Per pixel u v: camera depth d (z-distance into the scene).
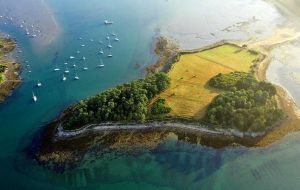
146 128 173.00
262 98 178.62
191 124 172.00
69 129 172.12
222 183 148.25
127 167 157.50
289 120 173.88
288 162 155.50
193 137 168.00
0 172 158.75
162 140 167.88
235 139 165.25
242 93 180.88
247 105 174.75
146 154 162.38
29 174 157.12
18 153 167.12
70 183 152.62
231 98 177.38
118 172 155.75
